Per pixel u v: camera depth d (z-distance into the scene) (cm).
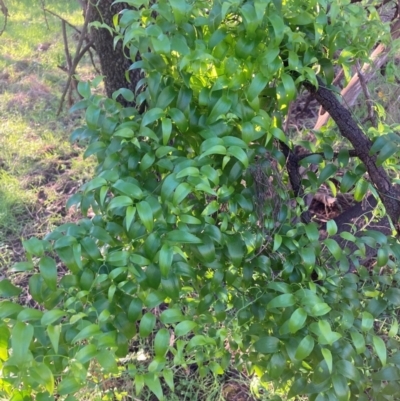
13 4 554
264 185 115
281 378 125
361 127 123
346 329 105
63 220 268
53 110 364
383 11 158
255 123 101
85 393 145
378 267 123
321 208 246
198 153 111
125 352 100
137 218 99
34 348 88
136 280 98
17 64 435
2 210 273
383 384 112
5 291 93
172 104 106
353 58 115
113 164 108
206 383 186
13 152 324
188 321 96
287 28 98
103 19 168
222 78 97
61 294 97
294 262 114
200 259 105
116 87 185
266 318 120
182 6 93
